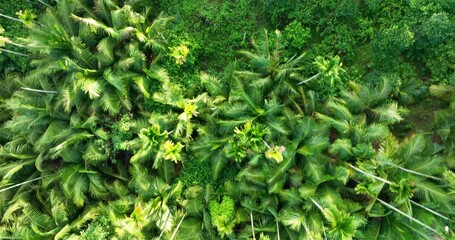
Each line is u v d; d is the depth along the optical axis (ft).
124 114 42.32
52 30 40.19
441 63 41.78
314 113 40.09
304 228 37.01
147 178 41.57
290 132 38.73
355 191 38.14
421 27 41.06
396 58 43.21
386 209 37.37
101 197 42.24
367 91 38.63
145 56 42.32
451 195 35.55
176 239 39.65
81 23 41.60
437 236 38.55
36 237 39.19
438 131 39.70
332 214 33.30
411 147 37.19
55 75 42.86
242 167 40.16
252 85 39.29
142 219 37.60
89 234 39.32
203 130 40.42
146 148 38.50
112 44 41.63
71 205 42.09
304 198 36.60
